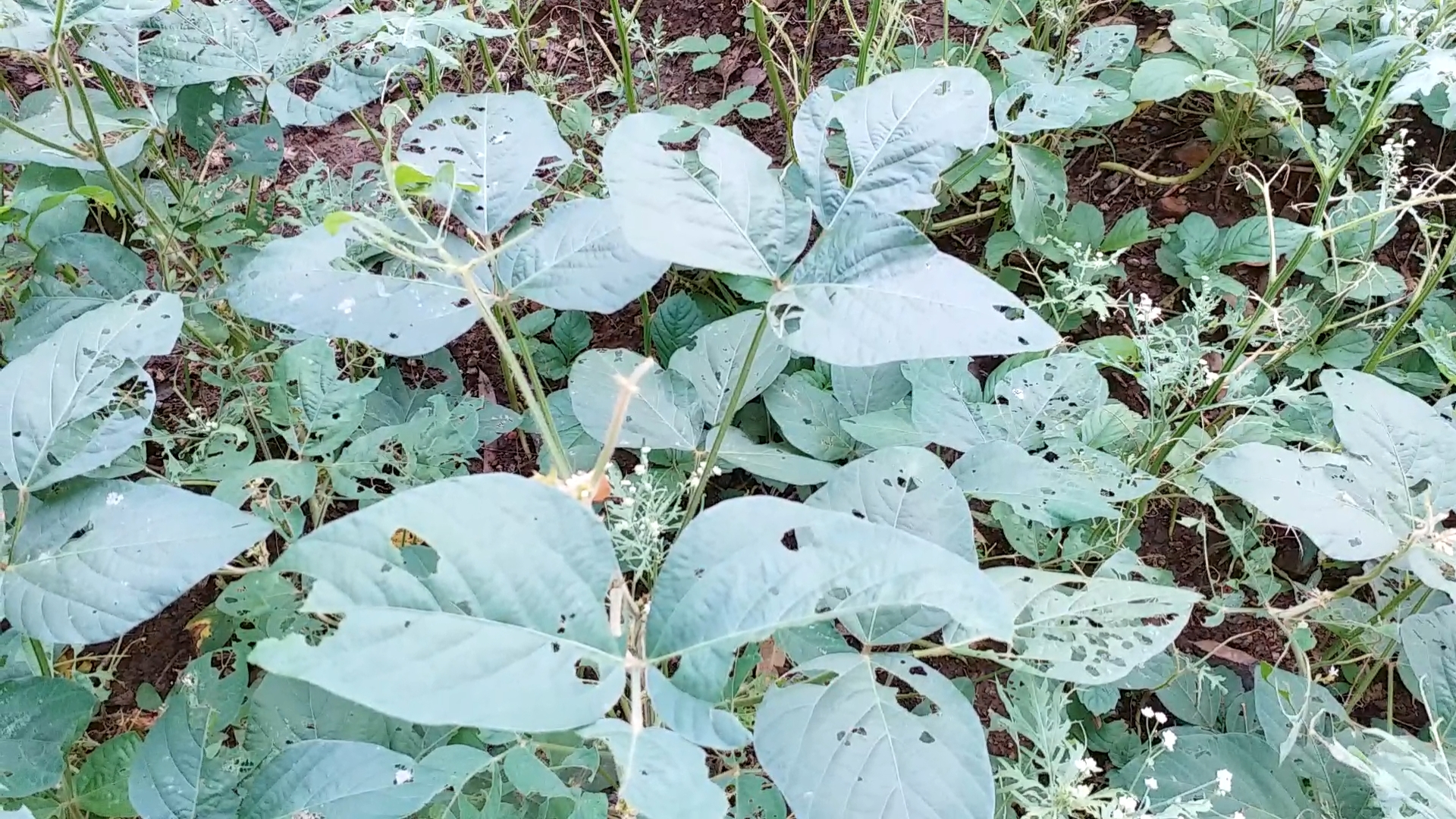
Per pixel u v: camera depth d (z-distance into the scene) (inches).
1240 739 60.9
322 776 44.4
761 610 34.2
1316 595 64.1
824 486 52.1
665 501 58.5
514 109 49.7
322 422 59.0
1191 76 79.8
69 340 45.1
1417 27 77.6
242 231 70.7
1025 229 85.1
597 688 31.8
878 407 76.4
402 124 93.0
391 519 31.7
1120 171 99.0
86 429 43.6
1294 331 78.7
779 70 106.9
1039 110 72.9
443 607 31.2
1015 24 99.9
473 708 29.6
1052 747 52.2
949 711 43.1
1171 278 91.7
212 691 58.3
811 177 43.3
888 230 39.5
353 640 29.5
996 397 70.7
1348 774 57.8
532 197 47.9
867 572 34.5
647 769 30.6
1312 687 61.1
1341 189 92.4
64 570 39.9
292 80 66.8
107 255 64.4
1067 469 60.5
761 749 42.3
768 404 76.6
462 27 62.2
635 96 100.3
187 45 62.8
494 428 77.5
